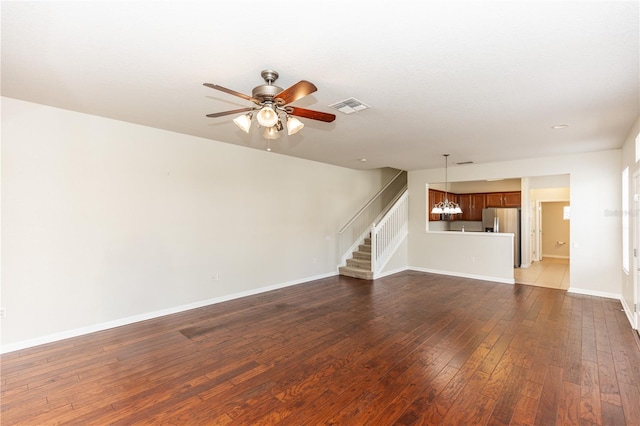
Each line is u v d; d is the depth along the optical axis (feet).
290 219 20.03
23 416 7.19
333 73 8.15
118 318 12.78
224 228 16.43
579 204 18.15
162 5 5.49
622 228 16.67
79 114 11.74
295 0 5.33
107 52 7.20
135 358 10.02
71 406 7.57
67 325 11.55
